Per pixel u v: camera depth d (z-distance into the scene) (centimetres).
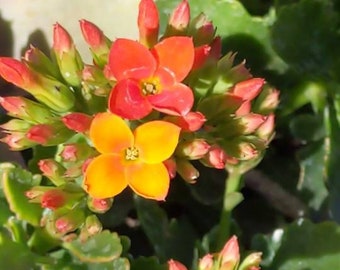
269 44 20
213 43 16
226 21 20
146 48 15
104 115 15
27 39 20
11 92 20
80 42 19
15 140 17
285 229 19
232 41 20
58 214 16
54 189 16
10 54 20
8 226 18
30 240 17
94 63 16
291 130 20
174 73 15
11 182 17
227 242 16
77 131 16
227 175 20
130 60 15
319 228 18
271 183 20
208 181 20
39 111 17
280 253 18
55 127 16
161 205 20
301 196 20
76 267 17
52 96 16
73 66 17
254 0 21
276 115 20
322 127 20
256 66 20
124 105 15
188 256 19
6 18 20
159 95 15
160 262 19
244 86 16
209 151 16
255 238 19
